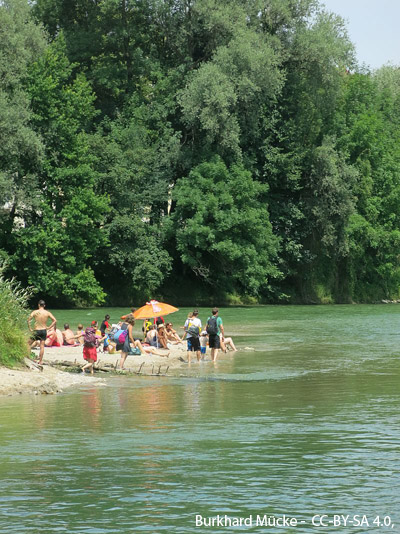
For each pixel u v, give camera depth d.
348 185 77.56
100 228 70.50
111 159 70.19
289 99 76.62
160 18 74.25
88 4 78.19
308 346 35.91
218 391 21.62
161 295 74.62
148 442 14.73
